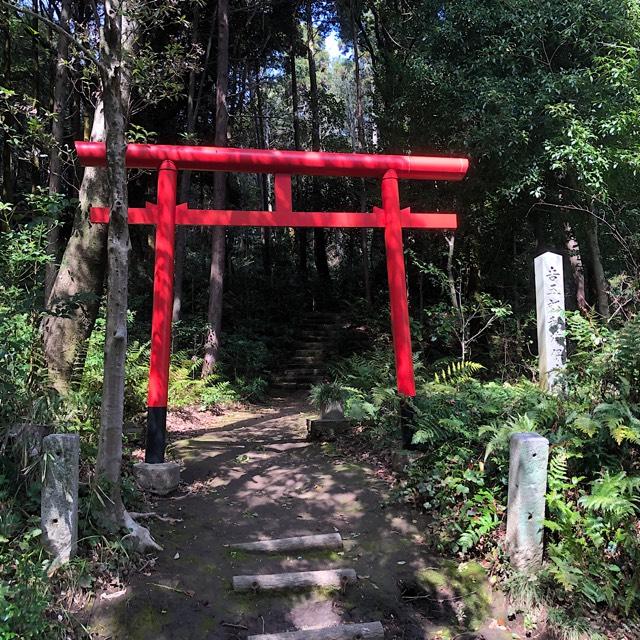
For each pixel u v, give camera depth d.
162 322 4.61
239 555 3.52
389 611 3.15
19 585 2.55
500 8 8.02
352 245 18.75
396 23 10.65
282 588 3.21
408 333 5.04
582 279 11.02
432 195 9.64
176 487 4.39
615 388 4.16
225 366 10.71
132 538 3.32
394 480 4.56
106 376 3.33
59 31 3.13
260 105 16.05
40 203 4.55
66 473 2.98
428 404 4.87
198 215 4.91
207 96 13.34
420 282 10.73
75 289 5.42
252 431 6.82
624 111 6.47
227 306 13.84
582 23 7.39
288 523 3.96
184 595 3.07
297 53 16.06
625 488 3.37
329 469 4.91
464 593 3.31
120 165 3.26
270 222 5.01
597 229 8.51
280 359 12.65
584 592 3.13
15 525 2.95
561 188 8.41
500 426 4.13
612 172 6.91
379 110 10.48
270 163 4.91
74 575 2.90
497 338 8.85
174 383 8.50
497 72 8.27
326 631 2.93
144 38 7.84
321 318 14.67
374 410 5.23
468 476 3.85
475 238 10.08
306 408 9.38
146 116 11.98
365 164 5.05
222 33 10.56
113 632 2.76
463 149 8.81
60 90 7.35
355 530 3.90
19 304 3.96
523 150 7.78
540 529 3.36
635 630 3.08
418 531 3.86
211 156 4.81
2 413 3.40
